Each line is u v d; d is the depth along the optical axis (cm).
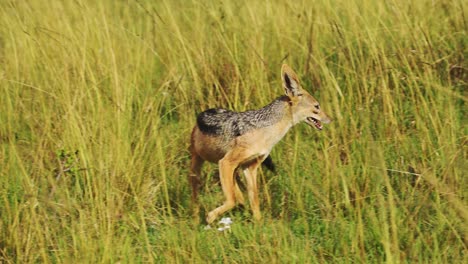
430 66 2072
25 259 1484
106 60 2167
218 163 1769
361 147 1848
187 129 2002
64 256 1484
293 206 1733
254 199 1730
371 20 2319
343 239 1508
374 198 1689
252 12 2280
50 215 1669
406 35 2227
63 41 2197
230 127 1720
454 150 1772
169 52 2325
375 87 2102
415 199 1697
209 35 2364
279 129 1745
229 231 1628
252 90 2127
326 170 1753
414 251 1475
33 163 1852
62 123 1914
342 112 2036
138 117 1927
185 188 1848
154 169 1812
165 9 2558
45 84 2127
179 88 2183
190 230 1598
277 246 1490
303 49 2230
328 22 2328
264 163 1809
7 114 2123
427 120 1956
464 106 2111
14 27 2359
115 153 1761
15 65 2230
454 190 1670
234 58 2209
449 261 1483
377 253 1514
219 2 2392
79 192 1711
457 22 2328
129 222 1647
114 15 2844
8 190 1764
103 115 1852
